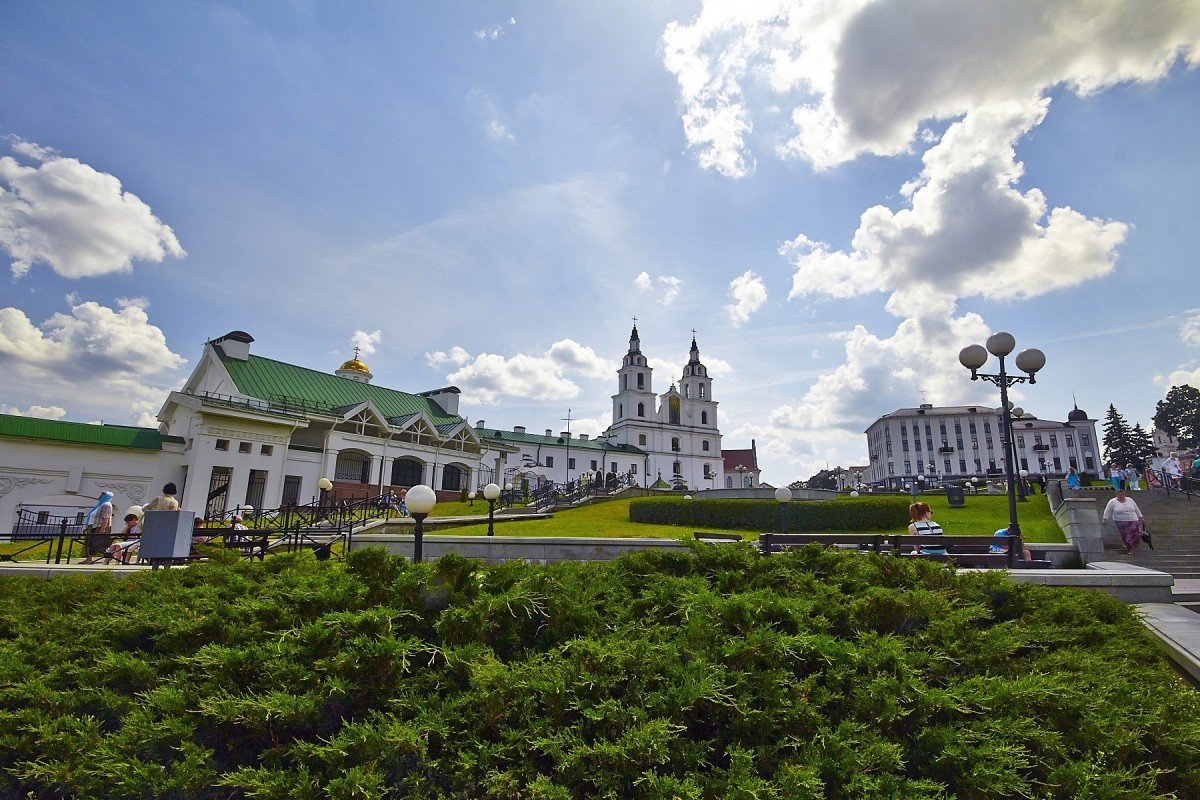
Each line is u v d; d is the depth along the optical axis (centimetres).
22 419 2841
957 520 2125
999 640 478
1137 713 402
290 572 590
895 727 404
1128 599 766
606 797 344
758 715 392
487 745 389
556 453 7556
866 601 511
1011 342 1255
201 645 492
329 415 3866
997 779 351
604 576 604
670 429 8806
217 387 3922
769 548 893
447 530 1938
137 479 3102
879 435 11331
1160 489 2305
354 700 434
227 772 391
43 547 1866
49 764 390
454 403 5381
